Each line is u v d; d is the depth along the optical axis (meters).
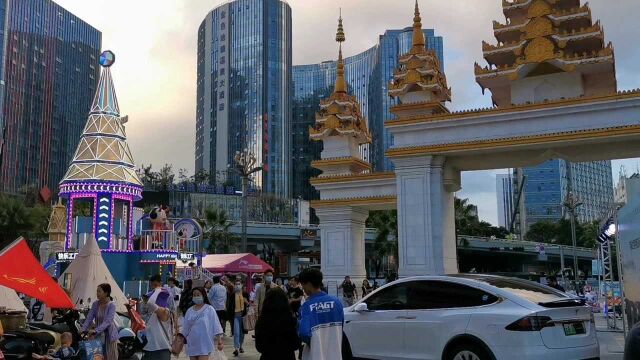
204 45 158.62
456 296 9.73
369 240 79.19
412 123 22.52
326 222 28.25
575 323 9.10
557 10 21.22
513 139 20.64
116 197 30.41
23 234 55.69
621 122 19.47
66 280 17.23
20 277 10.98
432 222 22.00
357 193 27.56
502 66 22.47
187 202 102.81
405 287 10.46
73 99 143.00
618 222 14.84
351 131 28.81
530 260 115.19
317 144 161.50
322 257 28.05
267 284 16.91
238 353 15.66
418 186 22.34
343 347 10.93
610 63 20.12
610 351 15.25
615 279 38.41
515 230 180.25
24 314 12.60
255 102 143.12
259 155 139.62
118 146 31.69
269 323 6.49
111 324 9.80
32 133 125.94
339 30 30.48
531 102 21.12
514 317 8.74
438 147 21.89
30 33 127.56
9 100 118.94
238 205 108.50
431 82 23.31
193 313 9.33
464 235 86.62
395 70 24.48
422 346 9.75
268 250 87.19
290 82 150.88
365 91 152.88
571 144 20.47
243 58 147.38
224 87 149.12
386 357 10.20
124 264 29.05
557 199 154.75
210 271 30.11
